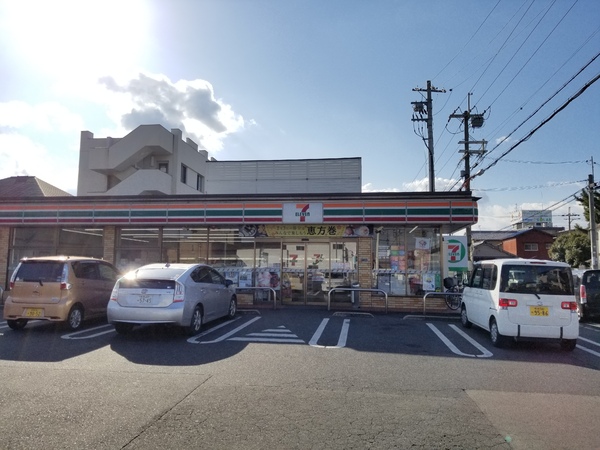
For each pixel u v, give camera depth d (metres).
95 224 15.48
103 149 30.14
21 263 9.70
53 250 16.12
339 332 9.81
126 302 8.80
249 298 15.12
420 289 14.59
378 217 14.34
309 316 12.45
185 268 9.66
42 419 4.50
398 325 11.00
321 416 4.67
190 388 5.56
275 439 4.08
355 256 14.91
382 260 14.80
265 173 27.38
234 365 6.77
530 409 5.00
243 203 14.88
